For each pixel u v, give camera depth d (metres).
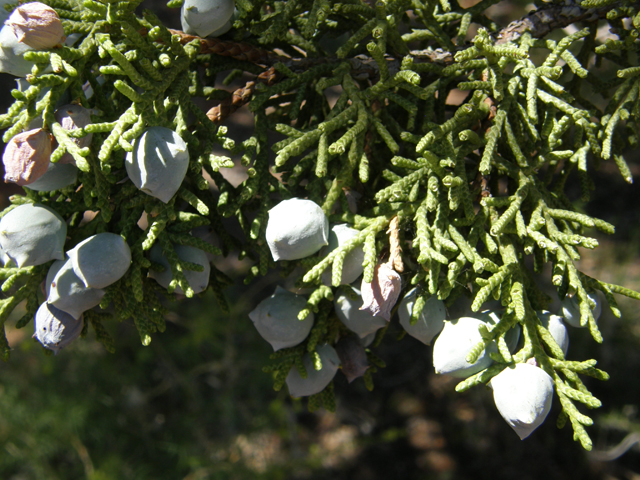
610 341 0.47
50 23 0.14
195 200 0.15
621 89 0.17
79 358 0.42
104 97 0.16
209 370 0.45
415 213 0.16
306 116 0.18
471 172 0.17
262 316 0.16
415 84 0.16
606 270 0.51
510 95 0.16
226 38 0.17
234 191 0.17
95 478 0.38
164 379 0.45
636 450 0.46
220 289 0.17
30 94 0.14
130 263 0.15
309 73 0.17
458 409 0.49
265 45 0.18
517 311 0.15
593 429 0.46
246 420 0.43
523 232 0.16
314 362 0.16
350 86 0.17
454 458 0.46
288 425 0.45
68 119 0.15
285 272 0.17
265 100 0.17
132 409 0.43
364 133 0.16
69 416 0.38
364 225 0.16
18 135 0.14
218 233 0.17
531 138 0.17
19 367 0.41
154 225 0.15
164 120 0.15
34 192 0.16
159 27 0.15
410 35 0.19
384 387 0.51
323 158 0.16
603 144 0.17
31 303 0.16
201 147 0.16
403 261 0.16
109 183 0.15
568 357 0.46
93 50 0.15
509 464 0.45
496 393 0.15
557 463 0.46
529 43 0.17
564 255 0.16
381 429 0.48
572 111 0.16
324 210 0.16
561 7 0.18
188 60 0.16
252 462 0.42
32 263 0.15
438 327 0.16
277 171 0.17
